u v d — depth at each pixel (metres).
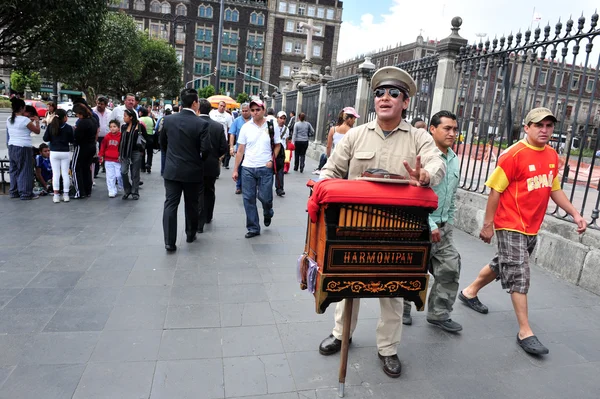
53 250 4.87
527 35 5.43
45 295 3.74
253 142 5.62
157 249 5.05
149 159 11.22
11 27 7.24
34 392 2.50
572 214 3.38
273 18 72.88
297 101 19.81
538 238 5.04
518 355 3.16
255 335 3.22
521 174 3.26
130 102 7.60
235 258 4.86
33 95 58.84
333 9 74.62
